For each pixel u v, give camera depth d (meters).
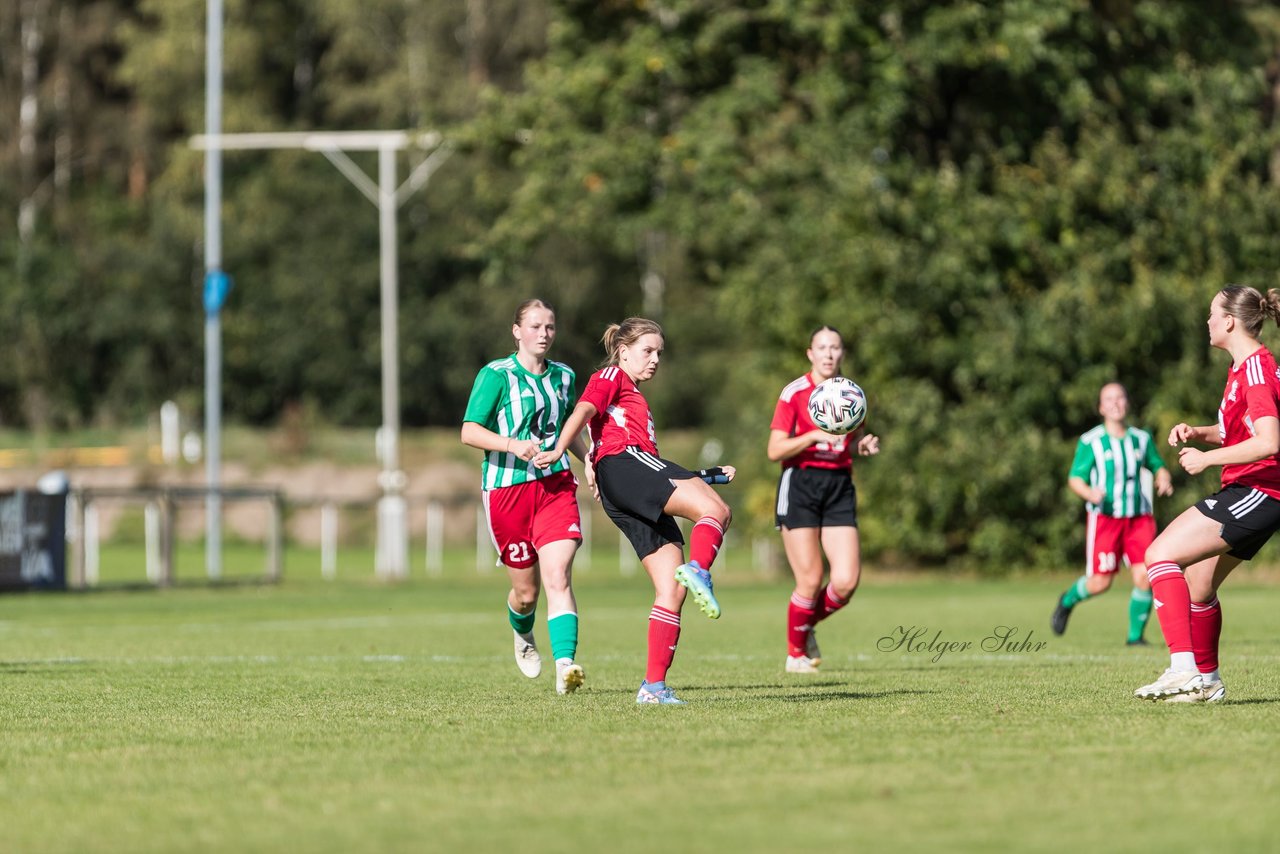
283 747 24.48
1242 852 16.69
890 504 104.00
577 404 30.38
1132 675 36.72
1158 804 19.22
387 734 25.80
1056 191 103.44
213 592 92.62
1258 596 81.12
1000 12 106.56
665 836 17.58
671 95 121.69
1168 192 104.00
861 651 47.12
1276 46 126.56
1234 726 25.98
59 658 44.72
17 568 86.69
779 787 20.47
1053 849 16.83
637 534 30.61
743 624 62.44
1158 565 29.44
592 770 21.89
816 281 105.44
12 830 18.44
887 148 112.12
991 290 103.81
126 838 17.92
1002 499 102.50
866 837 17.45
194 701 31.62
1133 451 49.59
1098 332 99.94
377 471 176.38
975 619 63.09
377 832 17.97
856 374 105.12
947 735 25.06
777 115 118.00
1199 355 101.69
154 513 126.00
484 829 18.06
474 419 31.14
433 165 122.06
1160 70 111.31
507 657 44.88
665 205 116.81
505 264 122.06
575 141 117.88
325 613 72.38
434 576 115.38
